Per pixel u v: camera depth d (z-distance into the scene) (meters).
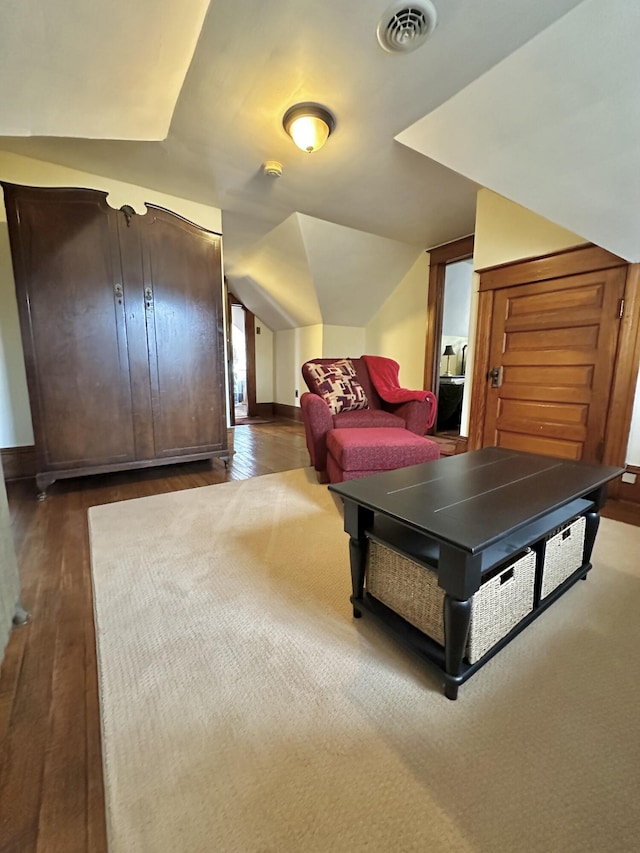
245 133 2.07
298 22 1.35
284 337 5.78
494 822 0.68
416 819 0.69
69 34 1.12
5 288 2.57
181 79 1.64
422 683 1.00
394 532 1.20
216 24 1.35
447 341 5.21
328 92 1.72
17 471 2.72
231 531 1.91
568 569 1.36
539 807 0.71
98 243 2.38
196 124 1.99
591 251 2.38
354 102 1.79
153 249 2.56
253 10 1.30
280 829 0.67
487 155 1.68
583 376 2.50
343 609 1.30
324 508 2.21
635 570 1.55
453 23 1.33
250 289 5.18
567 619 1.26
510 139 1.56
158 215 2.56
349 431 2.50
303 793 0.73
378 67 1.57
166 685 0.99
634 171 1.49
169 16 1.25
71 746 0.83
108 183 2.65
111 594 1.38
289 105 1.82
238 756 0.80
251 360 6.11
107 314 2.45
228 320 5.21
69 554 1.69
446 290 5.05
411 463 2.24
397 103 1.79
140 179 2.64
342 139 2.11
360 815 0.70
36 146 2.23
